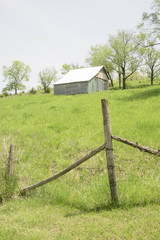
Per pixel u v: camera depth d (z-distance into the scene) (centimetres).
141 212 440
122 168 724
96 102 1948
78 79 3503
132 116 1338
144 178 617
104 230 387
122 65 4791
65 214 476
